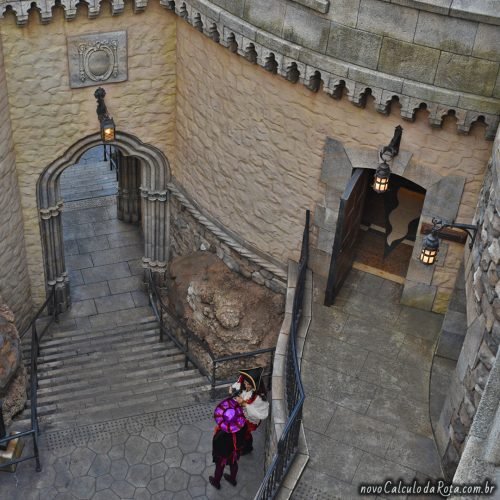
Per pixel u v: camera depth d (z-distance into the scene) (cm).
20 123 1365
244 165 1302
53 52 1309
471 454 799
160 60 1379
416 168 1113
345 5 1027
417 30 999
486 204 980
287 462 1035
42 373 1439
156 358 1477
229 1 1155
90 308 1609
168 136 1473
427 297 1236
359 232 1384
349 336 1209
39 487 1229
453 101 1016
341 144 1144
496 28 959
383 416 1102
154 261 1622
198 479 1249
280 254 1324
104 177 1933
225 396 1367
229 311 1364
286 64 1114
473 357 950
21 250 1489
